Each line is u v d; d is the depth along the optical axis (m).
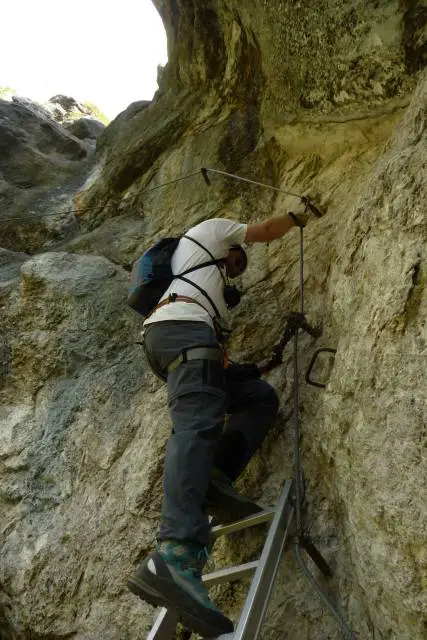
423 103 2.65
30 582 3.30
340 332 2.84
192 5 4.58
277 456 2.92
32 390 4.05
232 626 2.20
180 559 2.20
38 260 4.34
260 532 2.77
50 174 5.98
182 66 4.98
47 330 4.11
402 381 2.17
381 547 2.10
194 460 2.34
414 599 1.96
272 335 3.36
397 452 2.10
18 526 3.57
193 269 2.76
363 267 2.64
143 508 3.17
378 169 2.89
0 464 3.83
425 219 2.34
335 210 3.54
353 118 3.57
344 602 2.38
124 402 3.66
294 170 4.04
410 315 2.25
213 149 4.47
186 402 2.48
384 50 3.16
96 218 5.22
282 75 3.79
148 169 5.05
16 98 7.07
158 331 2.63
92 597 3.12
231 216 4.20
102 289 4.19
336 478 2.49
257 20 3.78
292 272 3.54
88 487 3.47
